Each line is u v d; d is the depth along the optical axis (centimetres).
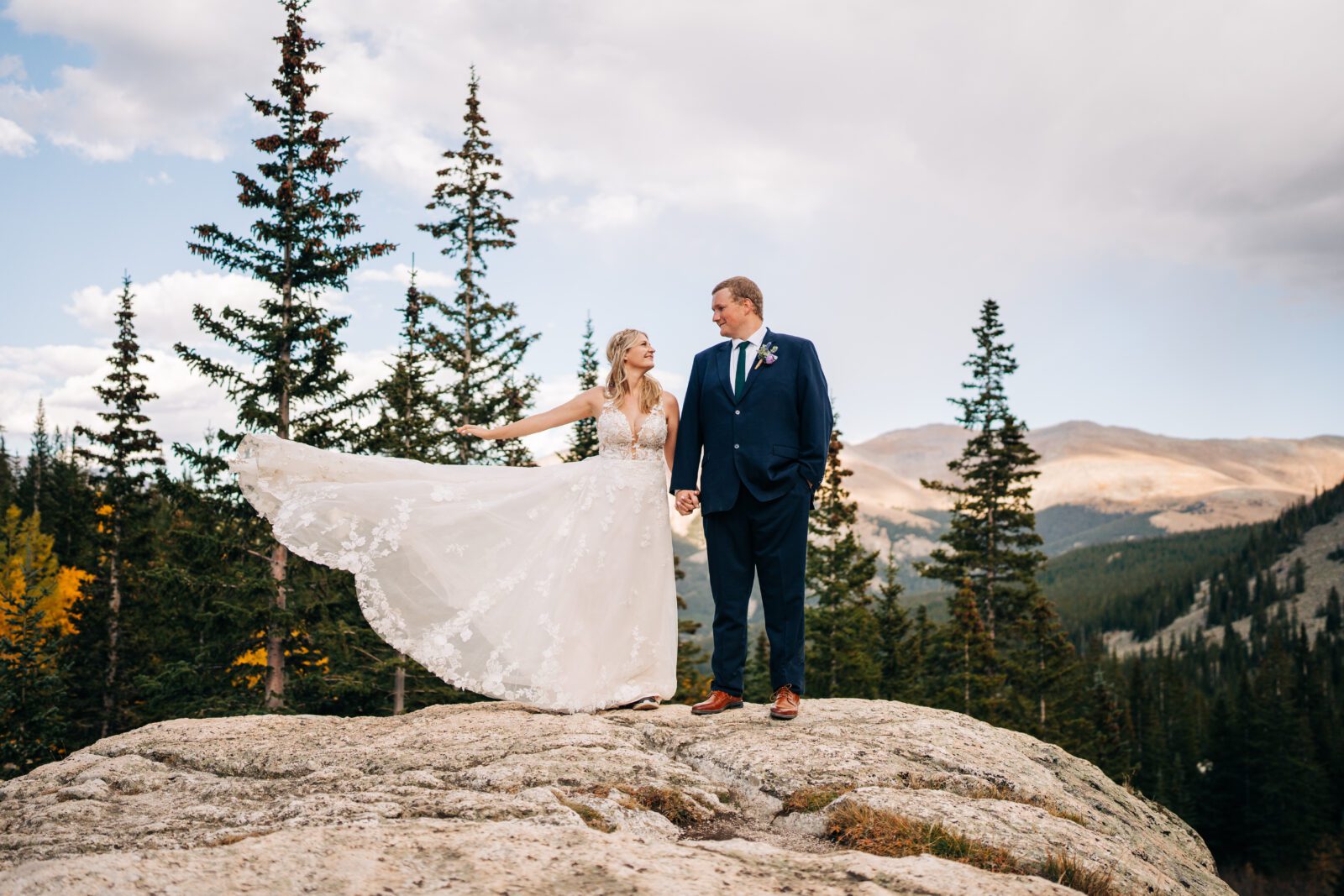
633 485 615
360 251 2130
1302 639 12256
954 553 3384
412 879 255
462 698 2230
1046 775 512
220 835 340
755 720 547
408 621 579
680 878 265
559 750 458
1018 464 3316
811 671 3209
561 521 608
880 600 3512
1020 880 284
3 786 497
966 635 3123
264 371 2047
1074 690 3666
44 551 3722
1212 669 14762
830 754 457
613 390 627
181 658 2722
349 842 279
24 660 2347
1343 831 6875
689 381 595
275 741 537
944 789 438
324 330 2011
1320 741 7962
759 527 554
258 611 1933
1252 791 6819
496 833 294
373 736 539
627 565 602
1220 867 6669
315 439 2084
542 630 577
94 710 2823
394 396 2336
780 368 559
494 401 2441
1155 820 578
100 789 458
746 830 393
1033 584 3291
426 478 629
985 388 3372
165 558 2161
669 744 498
